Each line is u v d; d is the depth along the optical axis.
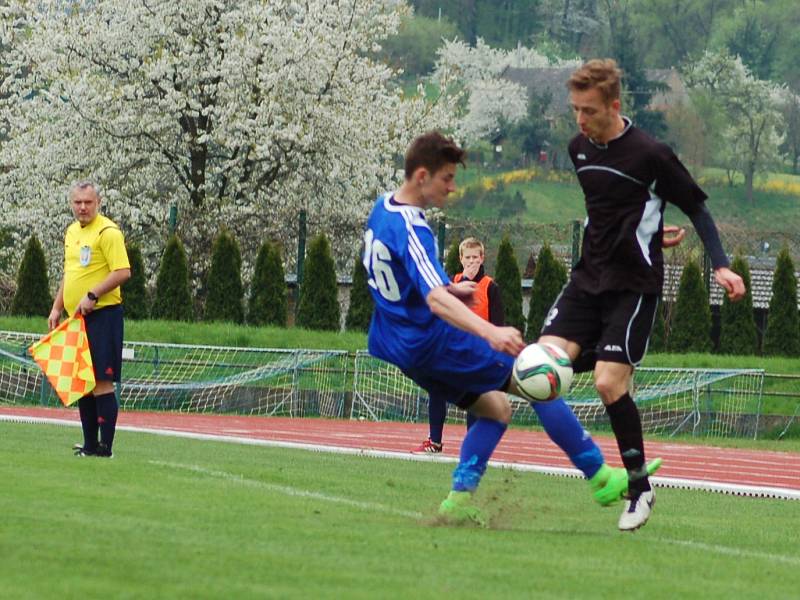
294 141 89.81
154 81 91.38
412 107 98.06
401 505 19.55
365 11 94.88
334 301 78.12
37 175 92.50
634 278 17.31
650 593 12.17
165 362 63.78
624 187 17.22
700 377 62.16
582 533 17.03
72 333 26.20
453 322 16.17
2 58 98.19
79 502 16.45
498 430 17.45
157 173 92.75
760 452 49.03
